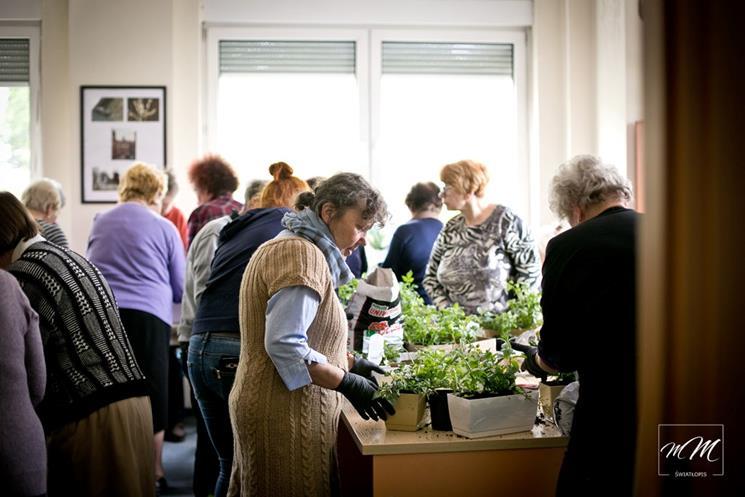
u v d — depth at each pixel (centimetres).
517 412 227
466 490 220
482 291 400
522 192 617
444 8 597
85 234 569
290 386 212
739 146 119
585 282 206
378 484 217
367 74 603
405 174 611
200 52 588
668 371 123
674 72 121
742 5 119
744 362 121
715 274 121
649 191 123
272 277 215
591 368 207
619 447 202
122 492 254
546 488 223
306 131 604
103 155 568
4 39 588
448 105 611
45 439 252
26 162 593
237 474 236
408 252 469
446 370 237
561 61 599
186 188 582
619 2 540
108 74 566
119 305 396
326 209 225
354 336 298
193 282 382
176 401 521
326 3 591
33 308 250
